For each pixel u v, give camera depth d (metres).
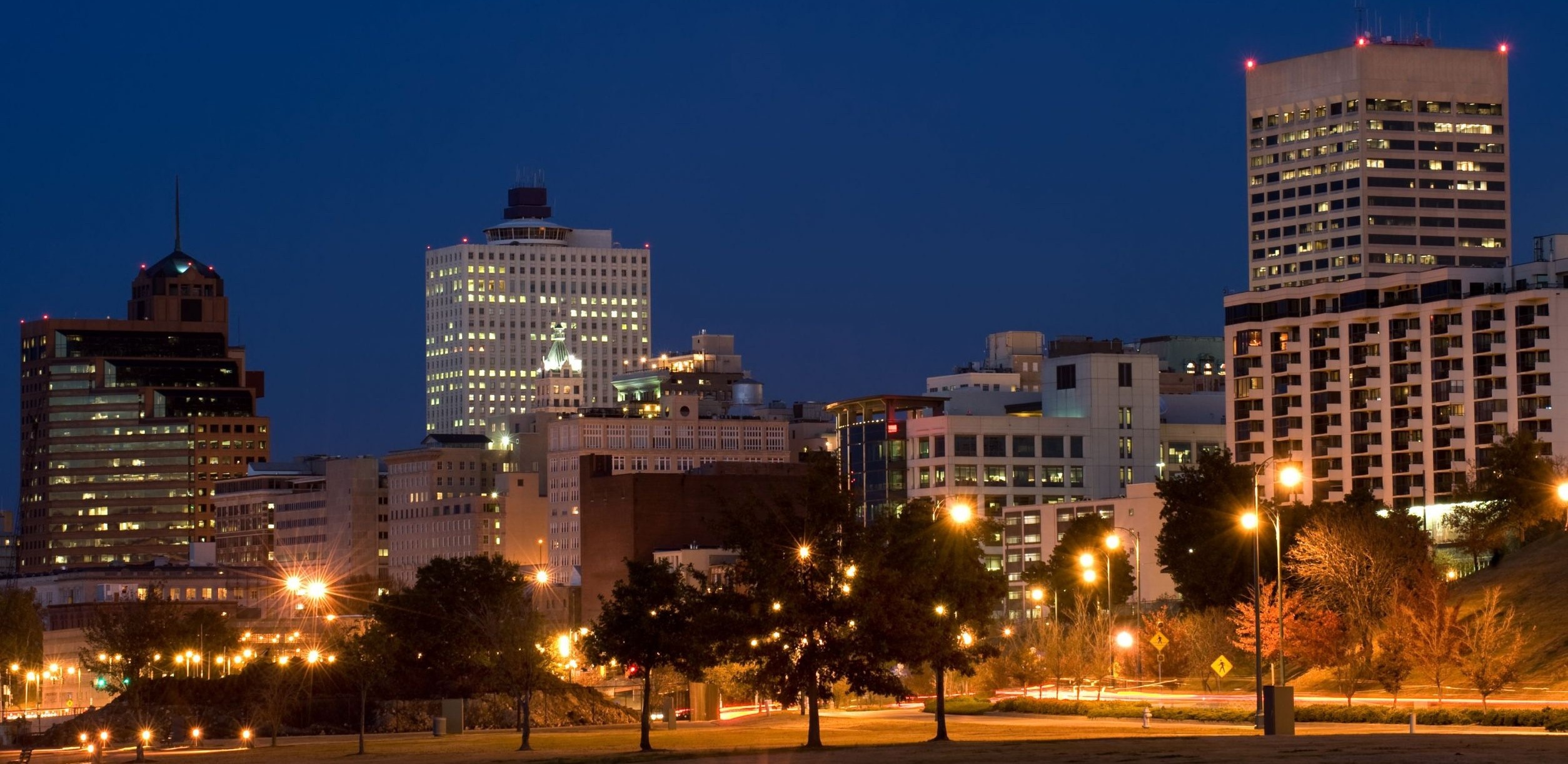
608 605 171.25
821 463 153.75
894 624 150.75
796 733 184.12
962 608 160.88
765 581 150.88
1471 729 160.38
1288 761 107.31
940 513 163.38
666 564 172.50
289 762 172.88
